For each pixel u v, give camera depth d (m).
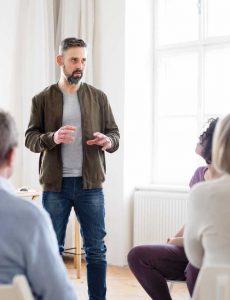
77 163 2.82
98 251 2.84
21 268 1.23
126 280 4.12
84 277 4.20
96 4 4.80
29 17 4.73
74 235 4.66
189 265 2.32
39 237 1.23
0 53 4.48
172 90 4.95
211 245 1.41
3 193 1.25
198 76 4.73
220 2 4.64
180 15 4.87
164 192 4.57
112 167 4.69
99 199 2.86
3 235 1.21
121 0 4.62
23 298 1.04
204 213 1.45
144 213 4.62
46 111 2.87
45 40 4.69
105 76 4.74
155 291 2.47
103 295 2.86
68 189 2.81
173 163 4.94
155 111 5.02
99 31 4.78
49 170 2.80
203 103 4.73
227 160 1.44
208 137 2.17
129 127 4.68
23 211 1.23
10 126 1.30
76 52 2.80
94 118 2.89
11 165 1.34
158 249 2.48
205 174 2.44
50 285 1.22
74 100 2.88
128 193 4.70
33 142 2.80
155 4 4.98
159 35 4.99
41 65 4.68
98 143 2.76
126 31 4.62
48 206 2.81
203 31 4.69
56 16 4.98
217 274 1.16
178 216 4.45
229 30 4.60
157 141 5.02
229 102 4.61
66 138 2.64
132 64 4.71
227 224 1.41
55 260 1.24
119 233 4.66
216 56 4.67
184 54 4.84
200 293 1.18
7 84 4.55
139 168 4.85
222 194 1.43
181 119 4.88
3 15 4.51
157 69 4.99
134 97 4.75
